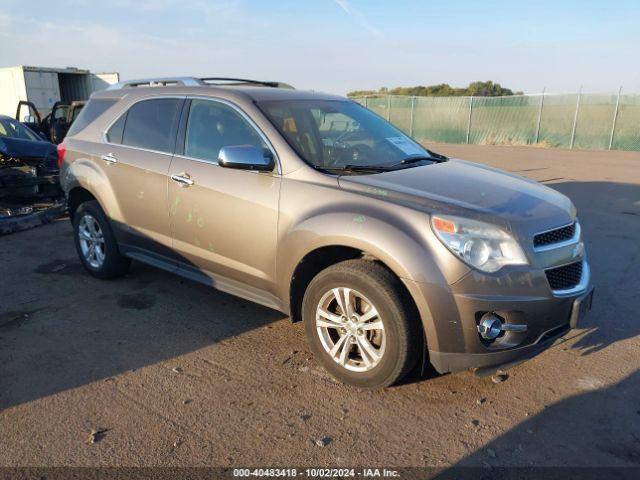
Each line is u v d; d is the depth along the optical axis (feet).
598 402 10.95
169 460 9.18
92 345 13.38
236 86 15.02
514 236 10.19
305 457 9.30
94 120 17.58
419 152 14.88
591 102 77.30
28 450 9.40
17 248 22.17
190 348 13.26
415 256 10.09
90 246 18.20
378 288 10.44
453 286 9.98
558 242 10.98
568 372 12.11
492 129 88.48
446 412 10.61
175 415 10.46
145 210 15.48
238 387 11.50
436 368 10.55
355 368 11.28
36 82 69.62
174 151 14.84
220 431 9.98
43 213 26.68
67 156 18.10
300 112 13.93
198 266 14.57
